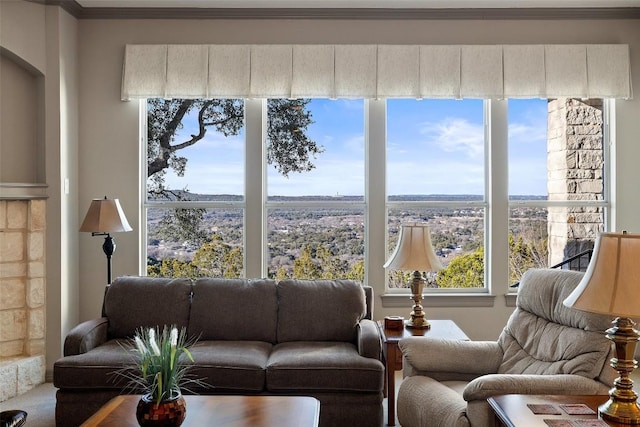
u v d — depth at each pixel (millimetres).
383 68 4453
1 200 3973
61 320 4164
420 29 4488
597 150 4645
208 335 3566
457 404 2412
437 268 3430
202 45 4445
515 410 1996
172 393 2180
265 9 4426
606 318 2404
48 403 3627
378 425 3025
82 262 4469
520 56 4457
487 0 4285
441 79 4457
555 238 4648
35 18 4078
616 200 4574
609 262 1862
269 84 4449
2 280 4012
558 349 2588
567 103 4641
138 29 4484
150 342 2211
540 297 2836
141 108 4570
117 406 2393
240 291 3656
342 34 4484
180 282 3729
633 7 4430
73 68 4383
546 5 4387
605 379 2338
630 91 4484
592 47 4453
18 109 4160
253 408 2373
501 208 4578
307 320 3566
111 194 4488
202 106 4625
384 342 3389
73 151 4387
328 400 3027
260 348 3367
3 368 3717
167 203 4605
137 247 4508
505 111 4555
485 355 2918
